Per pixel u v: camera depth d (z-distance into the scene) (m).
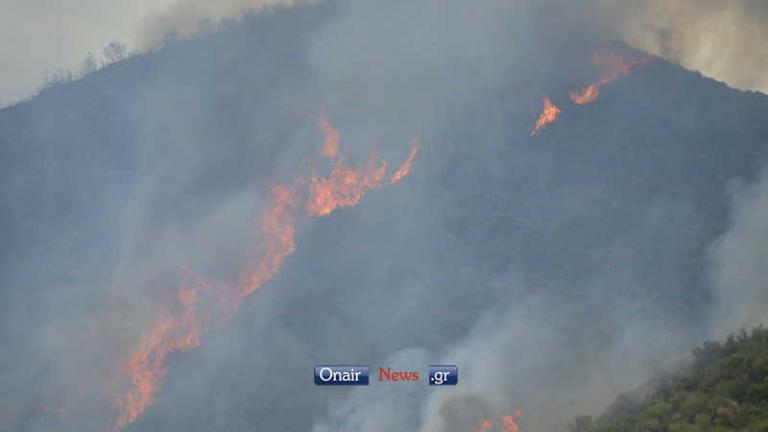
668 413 48.97
